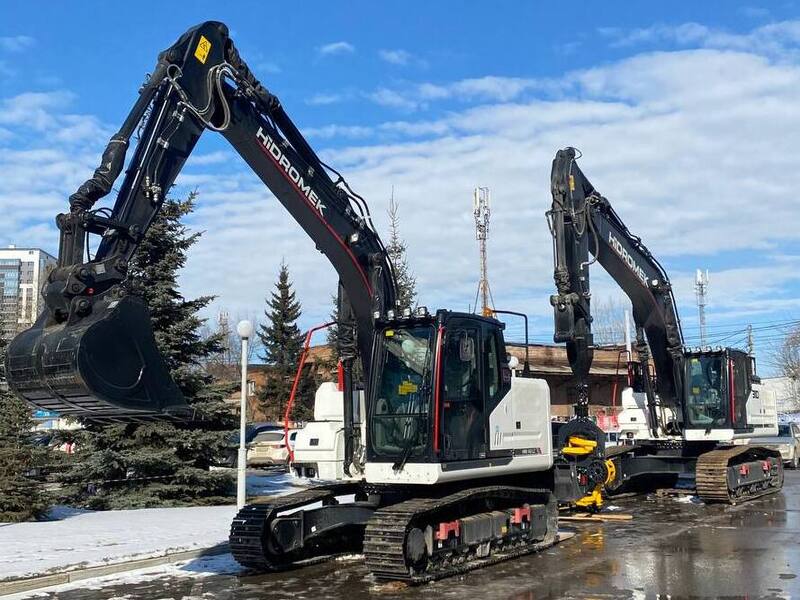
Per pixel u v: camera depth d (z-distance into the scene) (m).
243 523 10.41
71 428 18.59
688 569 10.38
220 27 9.41
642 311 17.83
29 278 113.56
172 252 18.92
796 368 64.81
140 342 7.39
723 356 18.42
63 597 9.28
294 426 31.03
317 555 11.65
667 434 18.70
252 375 47.19
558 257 14.27
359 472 11.12
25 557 11.00
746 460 18.91
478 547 11.03
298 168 10.52
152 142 8.58
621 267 16.77
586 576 10.06
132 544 12.08
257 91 9.89
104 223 7.88
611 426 28.38
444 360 10.34
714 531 13.57
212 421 18.84
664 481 20.05
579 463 14.65
